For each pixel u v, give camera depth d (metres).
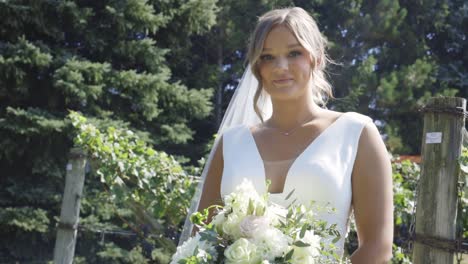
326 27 15.97
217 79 14.80
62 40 11.66
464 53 19.19
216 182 2.40
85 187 10.65
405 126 15.18
